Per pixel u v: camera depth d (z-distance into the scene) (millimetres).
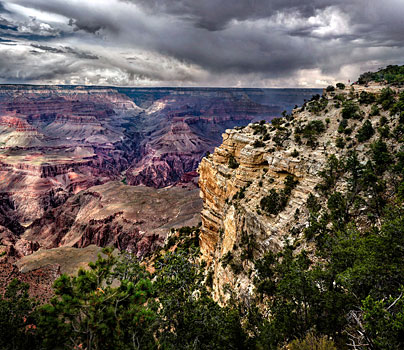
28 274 81125
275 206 52062
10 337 21062
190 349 25641
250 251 52438
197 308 29500
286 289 27812
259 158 64062
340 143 53875
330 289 26453
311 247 39438
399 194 35500
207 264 74250
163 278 34250
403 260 22578
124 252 34156
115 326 18219
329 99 71000
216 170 77688
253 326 31984
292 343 22797
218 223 74438
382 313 18094
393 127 49906
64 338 17547
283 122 73125
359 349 21562
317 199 46969
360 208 40250
